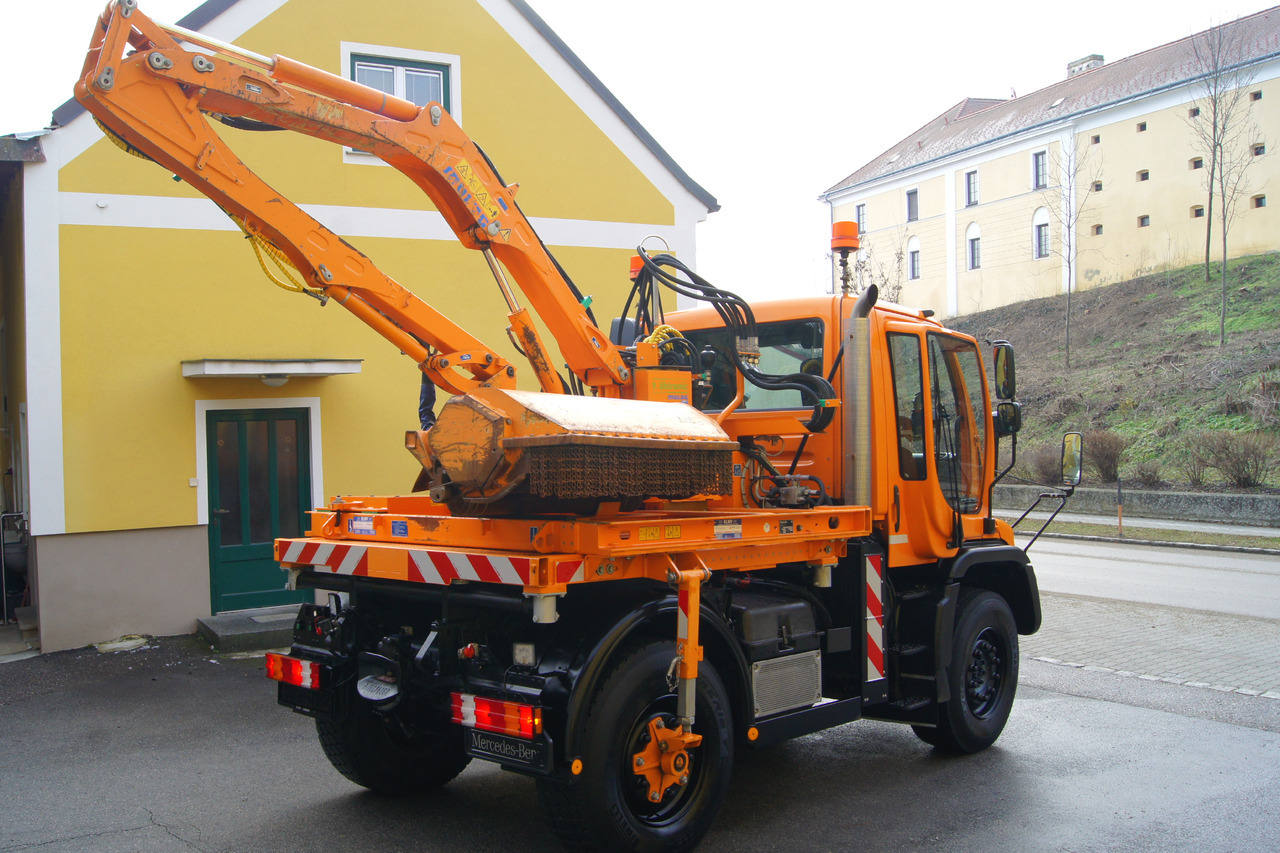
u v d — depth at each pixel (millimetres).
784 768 5602
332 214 9672
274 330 9367
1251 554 15828
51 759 5699
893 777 5410
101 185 8703
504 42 10562
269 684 7434
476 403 4188
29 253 8453
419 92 10273
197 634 8992
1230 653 8641
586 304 5215
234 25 9375
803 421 5438
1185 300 29859
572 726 3773
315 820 4711
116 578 8727
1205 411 23156
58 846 4359
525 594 3766
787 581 5141
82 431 8609
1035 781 5316
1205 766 5566
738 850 4340
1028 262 38812
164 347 8930
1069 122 36406
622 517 4582
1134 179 34594
